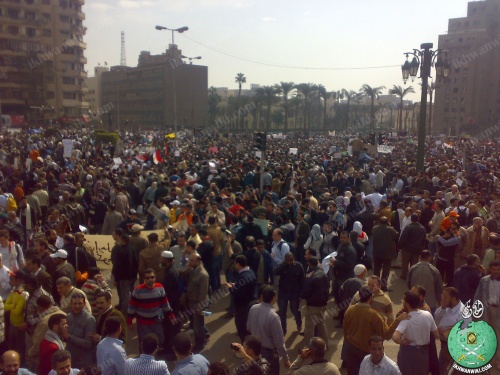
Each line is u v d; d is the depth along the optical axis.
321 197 15.43
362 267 7.80
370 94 99.81
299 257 11.71
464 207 12.64
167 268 8.25
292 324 9.52
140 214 17.95
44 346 5.70
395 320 6.09
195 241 10.18
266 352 6.44
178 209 13.30
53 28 82.31
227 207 14.43
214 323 9.55
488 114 109.00
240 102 114.19
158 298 7.27
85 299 6.55
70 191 16.34
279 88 104.31
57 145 35.00
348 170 22.53
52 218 11.77
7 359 4.95
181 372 5.13
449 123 110.62
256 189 17.08
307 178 20.34
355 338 6.21
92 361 6.09
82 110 87.19
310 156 34.41
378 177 20.91
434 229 11.95
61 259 8.05
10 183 17.97
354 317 6.28
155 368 5.20
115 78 112.62
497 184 19.38
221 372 4.77
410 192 16.66
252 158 29.72
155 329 7.24
